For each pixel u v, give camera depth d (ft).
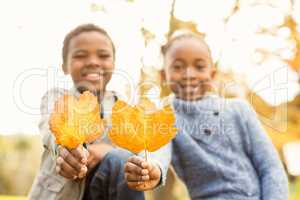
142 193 5.75
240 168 6.68
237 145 6.84
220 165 6.64
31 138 20.13
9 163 18.97
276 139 11.74
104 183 5.73
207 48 7.19
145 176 4.89
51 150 5.64
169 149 6.37
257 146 6.84
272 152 6.82
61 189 5.73
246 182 6.58
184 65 7.05
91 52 6.53
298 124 12.55
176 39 7.29
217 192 6.58
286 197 6.46
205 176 6.66
